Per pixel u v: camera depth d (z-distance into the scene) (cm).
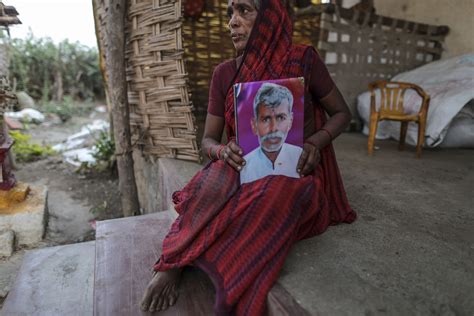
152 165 295
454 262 128
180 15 230
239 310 115
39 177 477
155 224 201
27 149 562
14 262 257
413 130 347
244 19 132
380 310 101
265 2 126
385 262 127
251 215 121
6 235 264
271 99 124
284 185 126
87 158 549
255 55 131
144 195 340
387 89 313
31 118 795
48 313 163
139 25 257
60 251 219
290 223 121
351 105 421
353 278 116
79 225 342
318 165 147
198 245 126
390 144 359
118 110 284
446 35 425
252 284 114
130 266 157
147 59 257
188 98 243
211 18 419
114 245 176
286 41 131
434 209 181
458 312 103
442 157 301
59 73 1026
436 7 427
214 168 137
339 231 152
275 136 128
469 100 298
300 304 103
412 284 113
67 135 730
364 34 404
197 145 252
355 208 181
